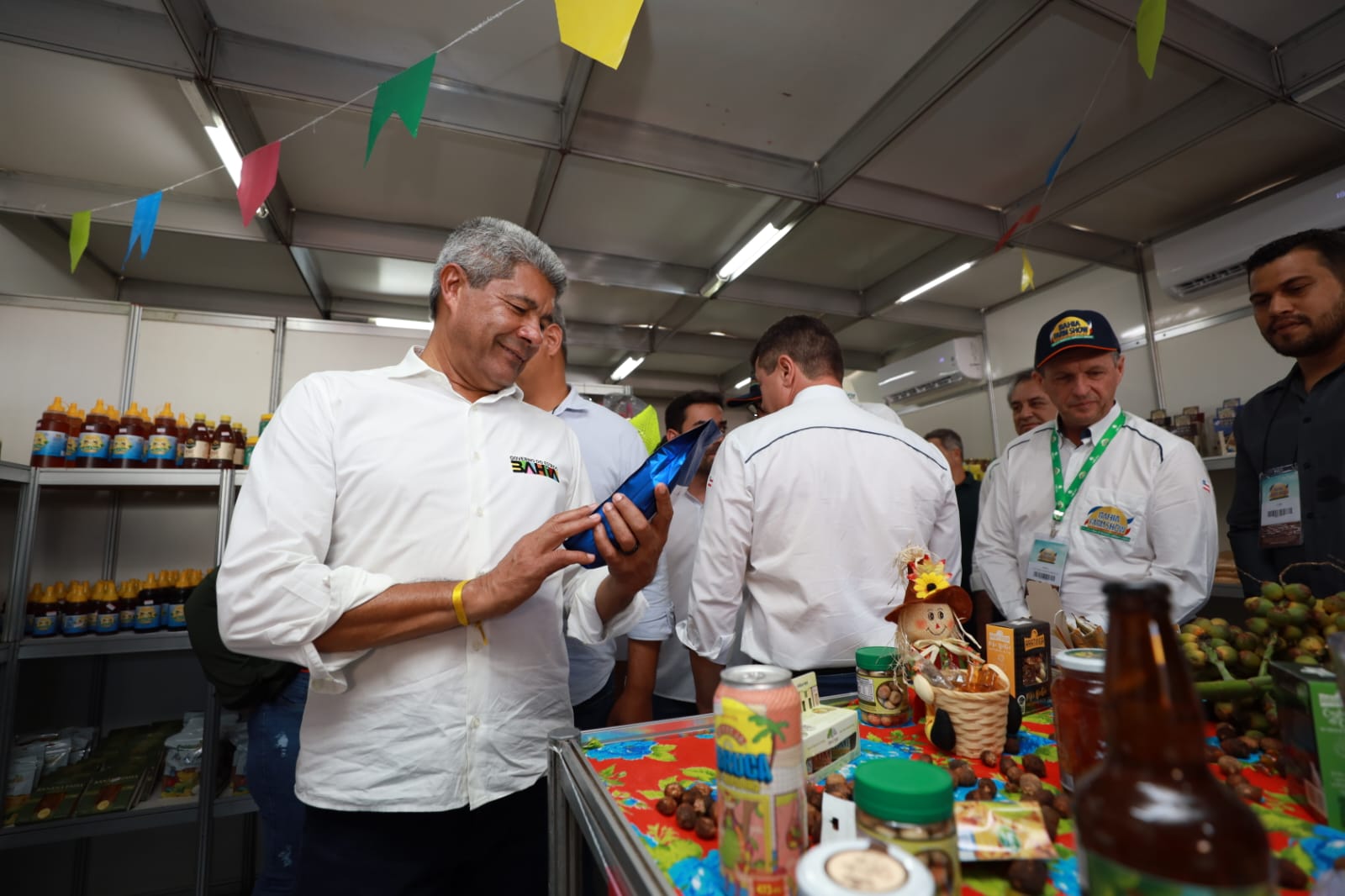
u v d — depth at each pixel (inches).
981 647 32.2
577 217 125.0
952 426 186.9
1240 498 66.3
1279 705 21.6
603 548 34.7
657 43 82.0
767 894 16.8
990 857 16.9
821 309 161.3
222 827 92.8
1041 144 101.7
